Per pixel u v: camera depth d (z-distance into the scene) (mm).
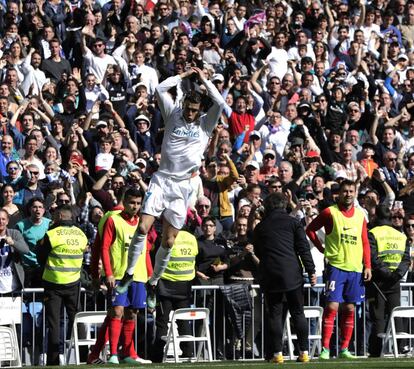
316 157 32938
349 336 24750
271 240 22672
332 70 39938
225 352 25953
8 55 34906
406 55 44500
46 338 24531
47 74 35594
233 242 27406
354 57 42000
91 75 34156
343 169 33250
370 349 25969
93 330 26094
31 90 33156
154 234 24078
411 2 47188
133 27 37938
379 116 37656
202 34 39250
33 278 25250
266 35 41562
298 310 22750
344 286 24516
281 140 34938
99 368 21250
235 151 33969
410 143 37125
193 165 21234
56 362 23906
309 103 36438
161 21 40438
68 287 24125
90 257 25750
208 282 26531
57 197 26734
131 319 23781
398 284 26031
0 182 28141
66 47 37344
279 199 23016
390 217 27203
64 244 24109
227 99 35281
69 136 30500
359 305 27156
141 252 22156
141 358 25234
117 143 30547
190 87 34906
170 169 21219
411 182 31078
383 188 33594
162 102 21219
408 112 39562
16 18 37781
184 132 21156
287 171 31328
